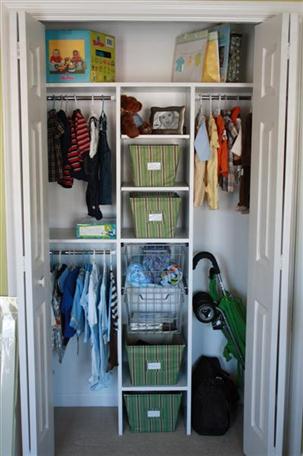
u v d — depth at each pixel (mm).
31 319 2383
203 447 3072
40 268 2531
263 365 2570
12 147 2305
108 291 3211
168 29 3256
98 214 3127
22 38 2227
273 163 2385
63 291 3148
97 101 3262
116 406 3543
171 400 3186
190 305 3117
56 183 3365
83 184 3369
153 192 3291
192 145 3002
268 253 2463
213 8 2494
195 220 3455
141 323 3258
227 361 3533
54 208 3389
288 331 2584
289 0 2480
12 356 2414
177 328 3283
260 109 2561
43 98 2586
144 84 2951
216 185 3105
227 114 3162
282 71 2266
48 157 3053
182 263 3352
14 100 2262
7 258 2500
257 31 2598
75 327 3143
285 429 2650
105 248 3406
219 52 3102
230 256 3488
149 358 3146
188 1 2484
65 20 2523
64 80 2951
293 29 2244
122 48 3268
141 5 2488
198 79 3092
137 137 2992
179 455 2994
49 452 2754
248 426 2828
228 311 3303
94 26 3234
